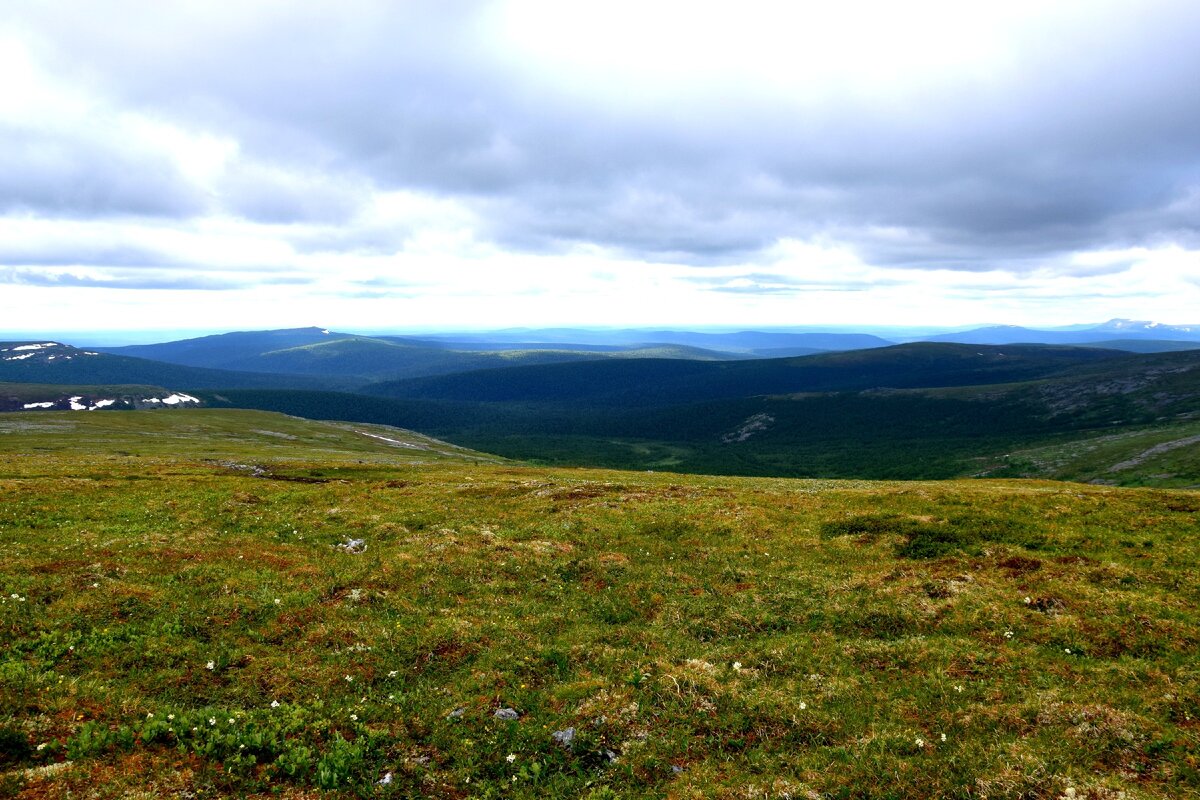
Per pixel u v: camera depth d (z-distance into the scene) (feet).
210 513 136.56
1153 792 43.32
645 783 49.65
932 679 63.62
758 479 305.53
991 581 88.17
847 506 137.90
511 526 129.80
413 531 127.13
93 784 41.34
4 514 123.85
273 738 50.31
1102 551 98.02
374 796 46.19
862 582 92.32
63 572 84.69
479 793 48.44
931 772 48.03
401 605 85.05
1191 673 59.72
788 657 71.00
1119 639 69.00
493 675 66.44
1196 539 99.09
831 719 57.21
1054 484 215.72
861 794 46.11
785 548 112.06
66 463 260.83
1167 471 545.44
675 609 86.94
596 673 68.03
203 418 608.60
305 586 89.10
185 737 49.65
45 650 62.49
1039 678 61.87
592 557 108.37
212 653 67.10
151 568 91.30
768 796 46.16
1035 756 48.34
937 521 118.83
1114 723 52.08
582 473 317.01
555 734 56.03
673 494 161.79
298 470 286.87
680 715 58.75
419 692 62.85
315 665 66.39
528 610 86.53
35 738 45.88
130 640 67.41
